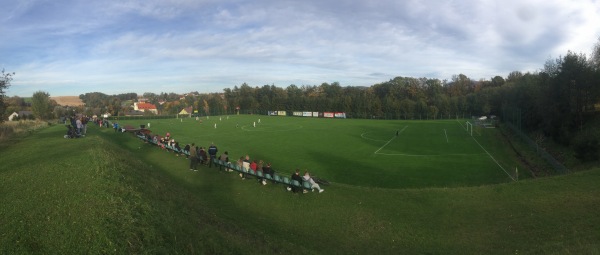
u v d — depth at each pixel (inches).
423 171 1376.7
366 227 618.5
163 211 475.2
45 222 396.8
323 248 550.9
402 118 5103.3
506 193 712.4
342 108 5438.0
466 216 644.1
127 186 526.0
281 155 1733.5
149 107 7623.0
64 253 337.1
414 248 550.3
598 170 770.8
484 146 2117.4
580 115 1893.5
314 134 2728.8
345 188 791.7
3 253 333.7
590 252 424.5
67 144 1065.5
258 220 658.8
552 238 530.9
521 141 2273.6
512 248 521.0
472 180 1240.8
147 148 1464.1
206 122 3922.2
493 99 4694.9
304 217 665.6
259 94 6914.4
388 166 1472.7
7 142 1159.6
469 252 526.3
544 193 690.8
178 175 982.4
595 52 2300.7
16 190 522.6
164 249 373.4
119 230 380.8
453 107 5201.8
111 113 5241.1
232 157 1652.3
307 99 5792.3
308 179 778.8
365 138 2485.2
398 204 698.2
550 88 2081.7
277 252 494.3
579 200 642.8
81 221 395.9
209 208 677.3
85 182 530.3
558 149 1815.9
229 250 438.6
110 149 1015.0
